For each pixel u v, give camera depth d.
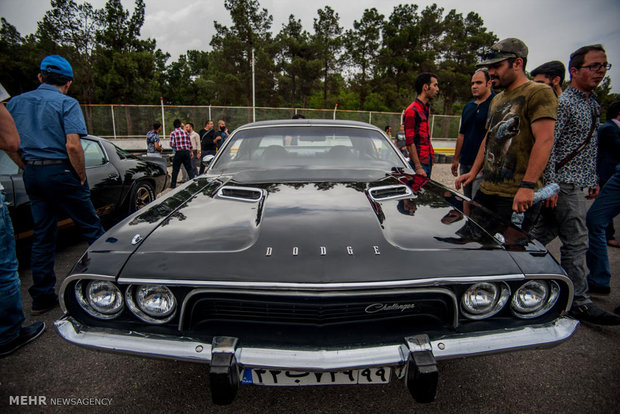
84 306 1.28
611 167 3.21
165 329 1.26
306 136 2.55
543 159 1.84
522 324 1.29
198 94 50.91
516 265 1.26
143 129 21.97
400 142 7.82
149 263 1.25
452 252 1.29
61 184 2.21
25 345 1.99
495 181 2.17
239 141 2.58
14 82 34.22
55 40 35.28
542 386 1.65
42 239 2.29
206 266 1.22
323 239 1.33
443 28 53.88
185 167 7.35
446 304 1.26
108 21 38.12
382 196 1.78
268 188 1.89
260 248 1.29
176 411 1.51
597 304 2.47
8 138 1.81
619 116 3.14
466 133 3.56
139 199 4.28
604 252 2.55
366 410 1.52
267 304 1.24
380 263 1.22
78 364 1.83
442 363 1.82
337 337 1.23
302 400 1.58
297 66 41.84
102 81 36.47
